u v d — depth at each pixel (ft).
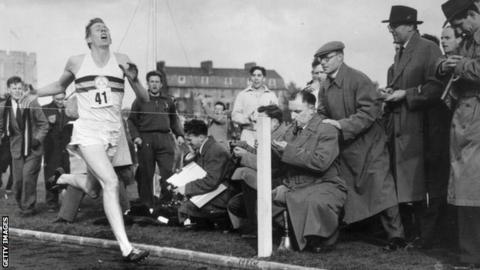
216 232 23.86
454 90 18.26
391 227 20.48
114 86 22.91
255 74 29.27
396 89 21.40
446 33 19.40
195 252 20.01
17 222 26.73
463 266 17.72
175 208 26.53
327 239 20.15
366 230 23.66
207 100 34.14
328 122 20.74
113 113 22.57
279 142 21.01
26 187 29.30
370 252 19.79
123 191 26.66
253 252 19.80
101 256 20.84
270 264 18.20
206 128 24.56
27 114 29.45
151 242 21.89
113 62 23.24
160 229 24.71
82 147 21.74
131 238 22.62
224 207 24.02
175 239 22.25
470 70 17.40
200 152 24.38
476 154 17.48
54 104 32.73
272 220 20.62
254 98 29.30
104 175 21.16
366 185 20.68
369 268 17.44
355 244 21.29
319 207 19.69
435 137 20.85
